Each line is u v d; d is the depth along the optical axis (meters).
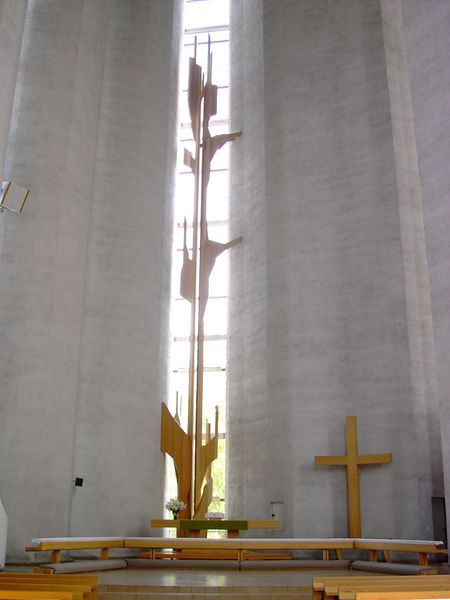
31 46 12.31
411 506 11.00
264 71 14.84
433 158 10.69
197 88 14.82
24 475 10.22
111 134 13.81
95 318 12.64
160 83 14.94
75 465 11.77
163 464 13.27
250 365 13.69
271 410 12.66
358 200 12.88
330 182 13.29
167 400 13.91
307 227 13.19
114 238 13.16
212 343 17.86
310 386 12.32
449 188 10.32
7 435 10.27
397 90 13.23
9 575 5.23
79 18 12.67
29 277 11.05
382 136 12.95
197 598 6.75
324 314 12.61
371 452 11.60
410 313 11.82
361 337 12.20
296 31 14.59
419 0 11.39
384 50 13.44
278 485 12.18
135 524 12.02
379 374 11.84
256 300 13.77
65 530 10.81
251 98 15.43
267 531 12.18
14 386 10.51
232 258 14.98
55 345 11.06
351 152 13.22
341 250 12.84
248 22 16.23
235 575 8.58
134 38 14.60
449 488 9.52
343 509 11.59
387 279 12.16
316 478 11.85
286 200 13.48
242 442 13.57
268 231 13.66
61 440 10.94
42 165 11.61
